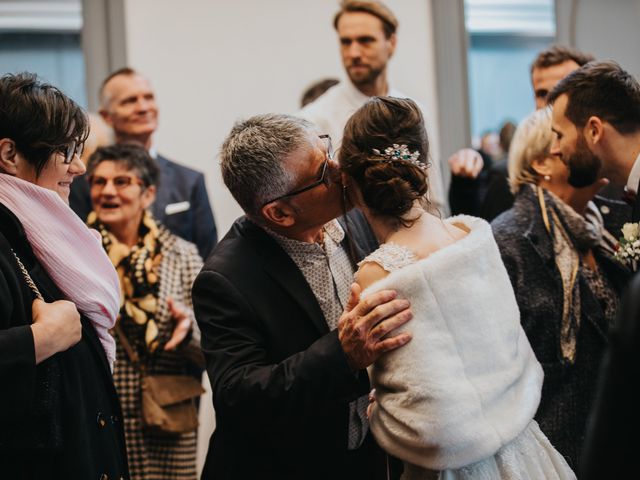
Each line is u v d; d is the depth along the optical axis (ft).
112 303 7.44
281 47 17.56
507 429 6.47
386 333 6.41
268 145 6.97
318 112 13.11
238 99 17.46
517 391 6.73
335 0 17.67
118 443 7.47
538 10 18.58
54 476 6.70
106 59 17.22
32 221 7.03
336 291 7.52
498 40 18.53
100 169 11.24
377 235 6.89
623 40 18.31
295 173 6.97
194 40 17.33
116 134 14.24
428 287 6.42
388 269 6.55
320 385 6.62
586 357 8.42
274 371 6.76
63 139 7.01
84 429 6.86
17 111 6.87
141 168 11.35
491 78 18.57
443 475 6.51
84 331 7.21
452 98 18.25
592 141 8.06
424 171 6.65
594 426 4.37
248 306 7.20
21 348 6.36
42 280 7.02
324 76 17.70
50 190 7.12
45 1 17.13
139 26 17.22
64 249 7.16
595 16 18.33
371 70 13.07
